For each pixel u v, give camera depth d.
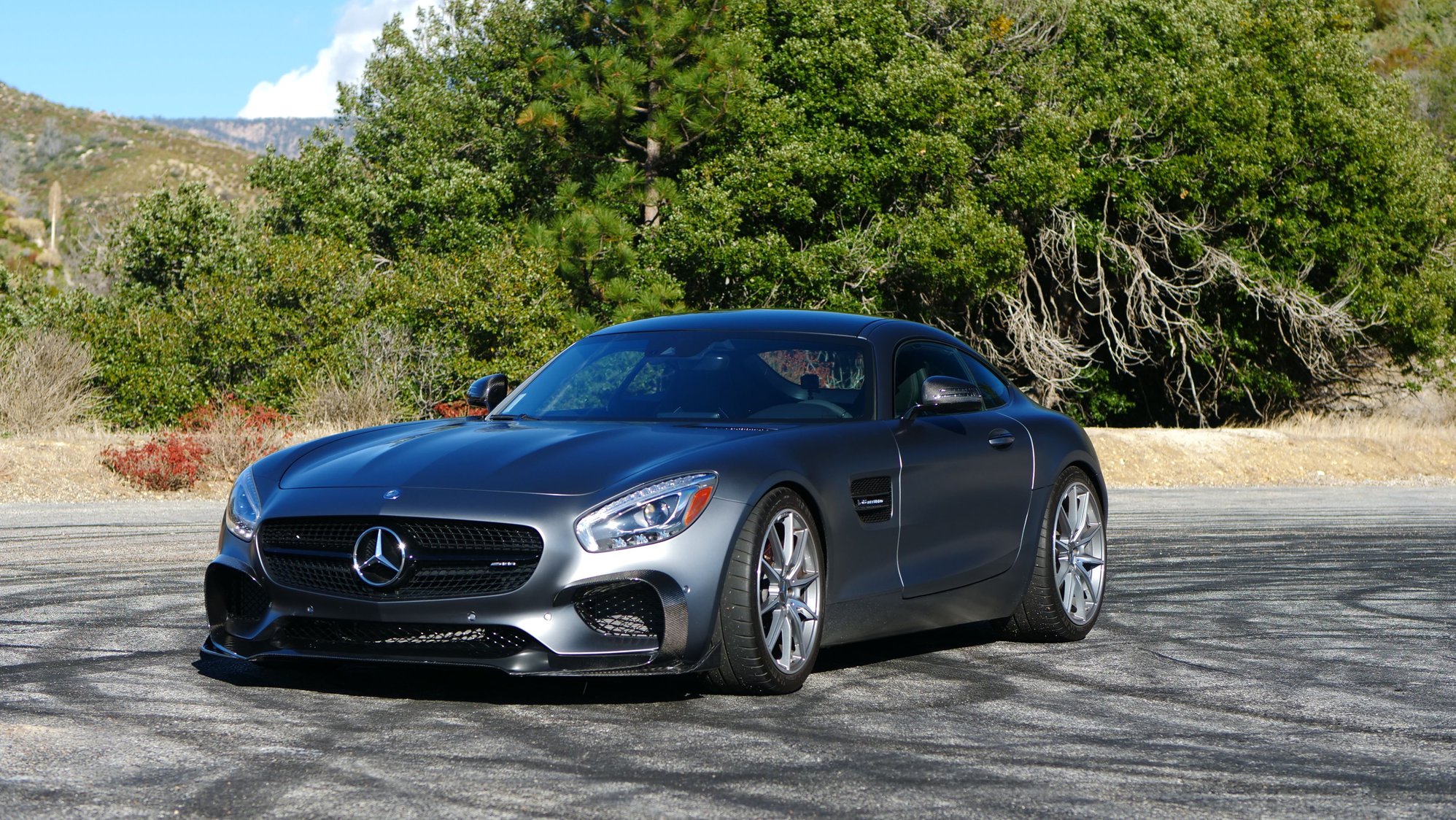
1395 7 48.22
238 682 4.84
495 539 4.34
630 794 3.43
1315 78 25.78
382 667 5.14
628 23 22.39
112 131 127.81
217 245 23.14
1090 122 23.58
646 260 21.58
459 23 27.20
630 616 4.39
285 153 25.48
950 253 21.81
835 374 5.59
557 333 20.14
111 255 23.53
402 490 4.48
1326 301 26.22
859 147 22.61
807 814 3.28
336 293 20.09
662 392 5.50
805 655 4.82
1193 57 25.06
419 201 24.02
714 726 4.24
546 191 25.41
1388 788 3.64
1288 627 6.65
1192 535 11.31
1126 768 3.81
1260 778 3.72
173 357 19.06
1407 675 5.41
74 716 4.27
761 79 22.94
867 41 23.22
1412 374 27.89
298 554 4.50
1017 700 4.79
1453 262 27.70
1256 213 24.64
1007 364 26.44
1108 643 6.12
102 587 7.43
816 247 21.88
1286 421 27.66
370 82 27.23
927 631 6.47
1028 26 25.08
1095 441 21.23
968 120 22.66
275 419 16.62
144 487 14.40
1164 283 25.09
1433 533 11.55
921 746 4.02
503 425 5.27
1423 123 31.31
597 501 4.39
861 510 5.09
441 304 20.05
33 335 18.38
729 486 4.57
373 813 3.24
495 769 3.66
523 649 4.31
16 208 76.88
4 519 11.38
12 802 3.29
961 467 5.64
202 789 3.44
